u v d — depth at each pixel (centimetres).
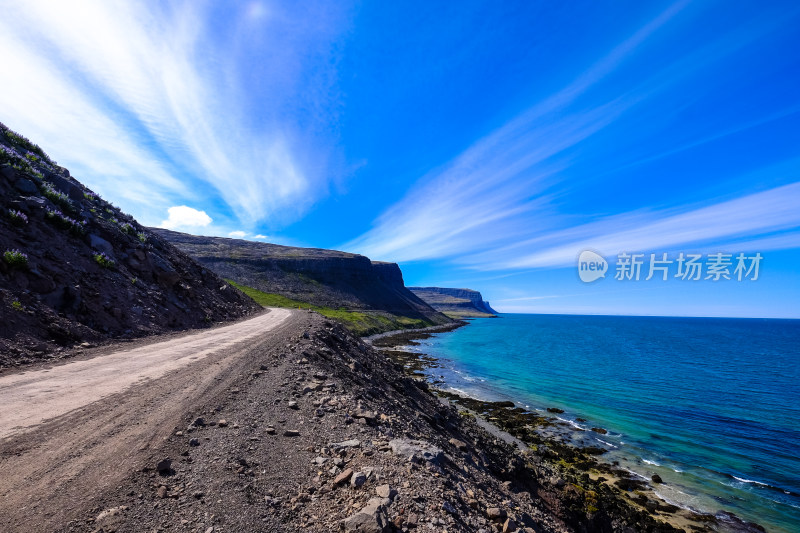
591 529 1518
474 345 10012
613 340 12838
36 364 1274
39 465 620
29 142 3138
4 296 1483
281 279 16250
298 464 704
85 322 1816
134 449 704
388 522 504
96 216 2925
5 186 2148
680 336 15662
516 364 6750
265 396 1119
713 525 1756
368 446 821
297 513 545
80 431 774
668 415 3653
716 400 4288
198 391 1119
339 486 627
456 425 2356
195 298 3331
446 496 655
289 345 2050
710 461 2508
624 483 2161
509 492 1280
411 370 5731
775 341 13788
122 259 2689
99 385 1115
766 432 3145
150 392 1079
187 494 563
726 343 12512
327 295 16225
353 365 2236
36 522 465
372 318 13812
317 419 975
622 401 4191
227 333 2559
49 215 2233
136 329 2098
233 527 491
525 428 3122
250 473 647
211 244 18725
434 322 19712
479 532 597
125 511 504
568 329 19175
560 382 5166
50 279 1798
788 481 2216
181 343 1997
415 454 799
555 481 1791
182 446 735
